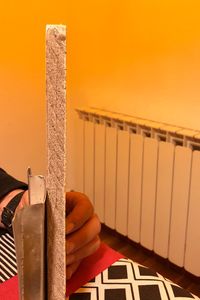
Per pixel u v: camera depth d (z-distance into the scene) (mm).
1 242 632
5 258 586
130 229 1681
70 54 1906
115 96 1739
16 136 1873
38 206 260
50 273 287
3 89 1762
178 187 1415
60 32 227
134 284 538
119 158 1625
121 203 1684
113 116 1638
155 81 1548
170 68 1475
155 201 1522
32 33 1780
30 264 274
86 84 1870
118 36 1641
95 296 511
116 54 1677
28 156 1951
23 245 268
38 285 281
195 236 1410
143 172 1534
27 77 1829
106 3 1643
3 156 1854
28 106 1875
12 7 1678
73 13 1826
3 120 1803
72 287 526
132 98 1664
